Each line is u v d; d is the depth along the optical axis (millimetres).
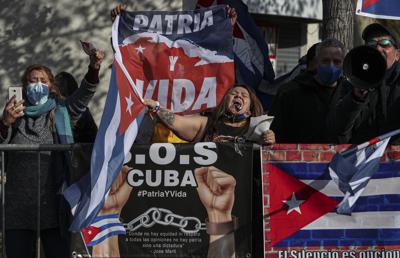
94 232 5414
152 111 5629
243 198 5441
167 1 11039
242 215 5441
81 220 5281
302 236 5469
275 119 6211
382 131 5789
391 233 5492
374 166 5488
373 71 5203
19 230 5547
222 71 6227
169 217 5434
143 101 5559
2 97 10430
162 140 6000
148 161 5438
